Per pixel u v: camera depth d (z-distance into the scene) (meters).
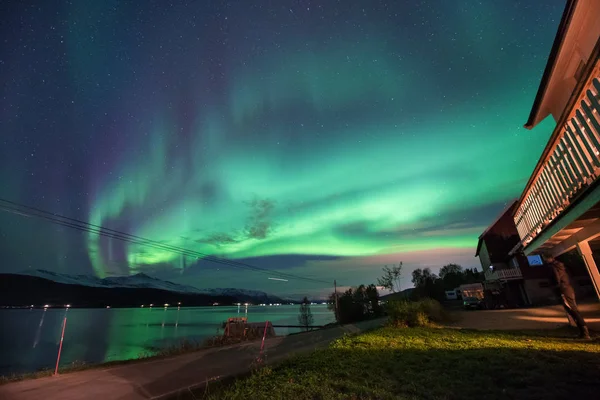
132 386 8.00
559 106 9.55
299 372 7.80
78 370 9.95
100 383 8.30
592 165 4.81
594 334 10.80
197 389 7.65
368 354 9.59
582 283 28.09
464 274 61.62
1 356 33.59
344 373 7.33
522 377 6.31
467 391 5.74
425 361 8.35
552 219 7.08
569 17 6.75
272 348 13.84
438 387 5.97
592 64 4.04
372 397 5.59
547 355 7.87
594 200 5.08
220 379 8.43
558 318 17.48
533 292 30.16
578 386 5.59
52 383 8.37
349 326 24.50
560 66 8.28
